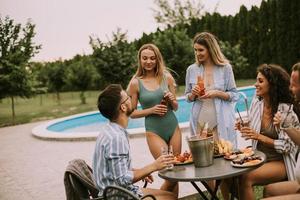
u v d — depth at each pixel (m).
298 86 2.71
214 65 3.97
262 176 3.09
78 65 19.44
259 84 3.29
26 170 6.65
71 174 2.57
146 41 23.69
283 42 19.73
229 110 3.96
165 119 3.75
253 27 21.75
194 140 2.79
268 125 3.31
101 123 14.31
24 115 17.56
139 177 2.53
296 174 2.69
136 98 3.87
